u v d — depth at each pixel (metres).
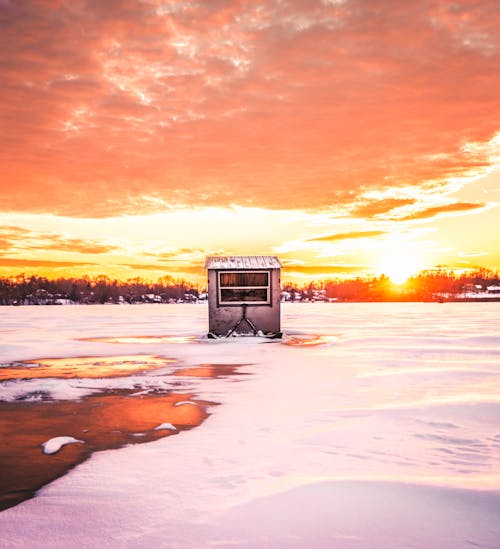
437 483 3.75
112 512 3.36
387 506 3.33
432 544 2.80
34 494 3.72
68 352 14.69
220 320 18.61
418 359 12.26
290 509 3.32
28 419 6.23
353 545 2.80
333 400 7.20
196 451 4.77
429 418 6.00
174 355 13.53
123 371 10.51
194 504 3.47
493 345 15.99
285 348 15.10
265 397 7.47
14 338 20.81
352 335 20.81
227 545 2.84
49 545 2.89
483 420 5.88
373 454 4.60
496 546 2.78
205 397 7.53
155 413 6.50
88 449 4.91
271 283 18.73
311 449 4.78
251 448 4.85
